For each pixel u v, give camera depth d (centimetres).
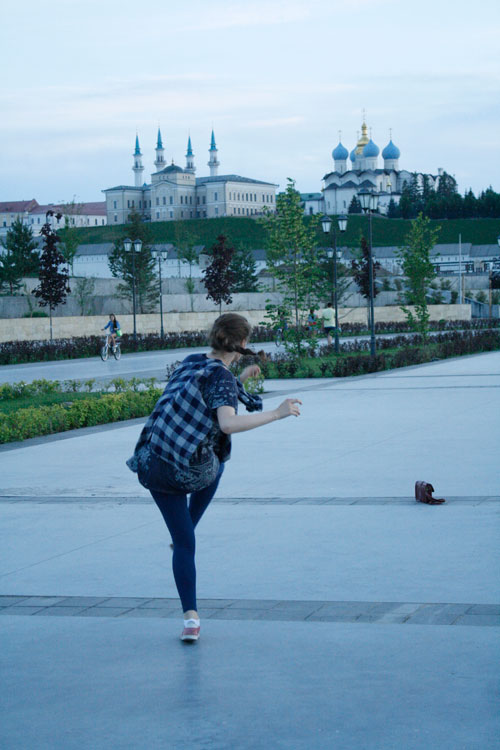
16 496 846
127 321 5162
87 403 1445
